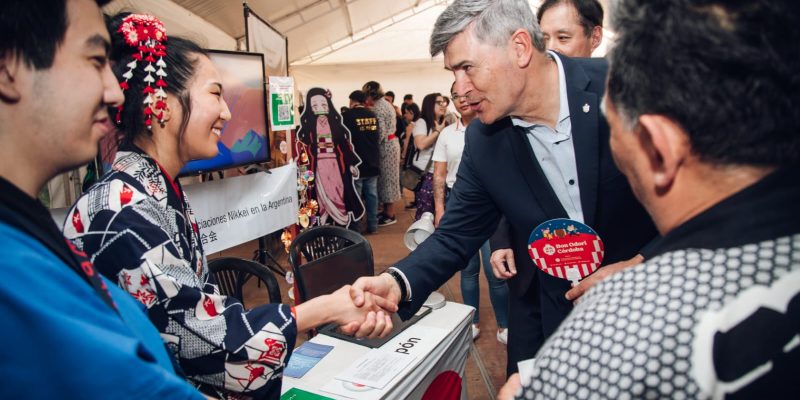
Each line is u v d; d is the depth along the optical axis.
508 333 1.64
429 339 1.47
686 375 0.42
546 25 1.80
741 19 0.41
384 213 6.52
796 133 0.42
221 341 0.97
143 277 0.92
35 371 0.45
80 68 0.54
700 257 0.45
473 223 1.46
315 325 1.13
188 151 1.08
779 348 0.40
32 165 0.53
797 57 0.41
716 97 0.42
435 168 3.10
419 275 1.37
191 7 4.73
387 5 9.02
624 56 0.48
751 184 0.45
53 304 0.46
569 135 1.18
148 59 0.98
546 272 1.26
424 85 10.77
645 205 0.54
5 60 0.49
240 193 2.54
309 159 3.96
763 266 0.42
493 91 1.11
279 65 3.90
